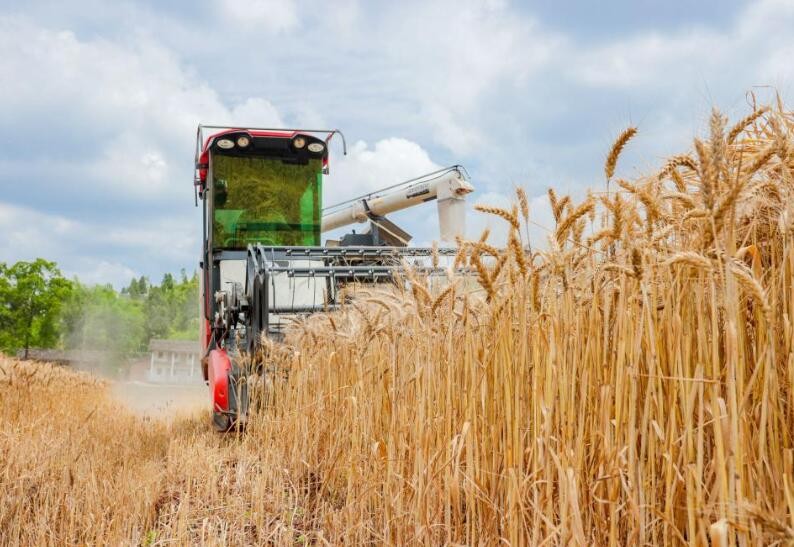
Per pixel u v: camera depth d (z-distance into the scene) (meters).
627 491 2.56
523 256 3.23
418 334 4.28
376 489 4.58
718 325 2.47
